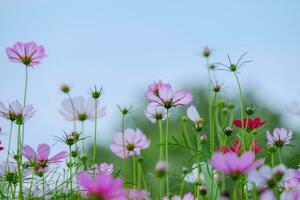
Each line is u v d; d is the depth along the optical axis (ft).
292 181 5.04
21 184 5.30
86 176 3.99
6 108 5.49
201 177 5.98
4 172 5.58
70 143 5.60
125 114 6.07
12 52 5.81
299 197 4.44
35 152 5.39
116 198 3.96
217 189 5.41
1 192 5.51
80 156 6.13
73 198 5.55
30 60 5.81
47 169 5.68
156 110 5.99
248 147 5.64
